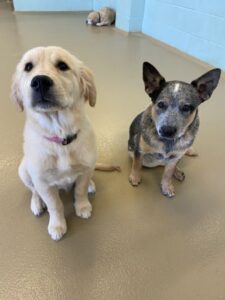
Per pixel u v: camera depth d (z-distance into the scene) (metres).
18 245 1.38
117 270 1.29
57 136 1.17
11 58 3.47
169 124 1.38
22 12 5.98
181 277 1.27
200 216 1.57
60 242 1.40
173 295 1.20
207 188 1.75
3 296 1.17
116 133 2.19
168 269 1.30
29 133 1.23
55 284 1.22
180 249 1.39
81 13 6.30
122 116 2.39
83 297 1.18
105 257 1.34
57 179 1.27
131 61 3.51
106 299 1.18
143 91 2.79
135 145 1.67
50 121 1.14
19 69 1.21
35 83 1.04
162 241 1.43
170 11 3.86
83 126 1.27
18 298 1.17
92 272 1.28
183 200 1.66
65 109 1.14
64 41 4.20
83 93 1.26
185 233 1.47
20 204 1.58
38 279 1.24
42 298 1.17
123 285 1.23
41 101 1.07
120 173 1.84
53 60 1.12
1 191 1.65
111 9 5.27
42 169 1.19
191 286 1.23
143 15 4.60
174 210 1.60
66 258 1.33
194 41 3.56
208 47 3.35
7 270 1.27
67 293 1.20
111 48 3.96
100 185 1.75
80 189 1.46
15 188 1.68
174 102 1.41
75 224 1.50
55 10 6.23
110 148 2.04
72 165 1.25
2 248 1.36
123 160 1.95
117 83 2.93
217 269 1.30
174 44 3.97
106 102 2.58
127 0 4.46
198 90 1.48
